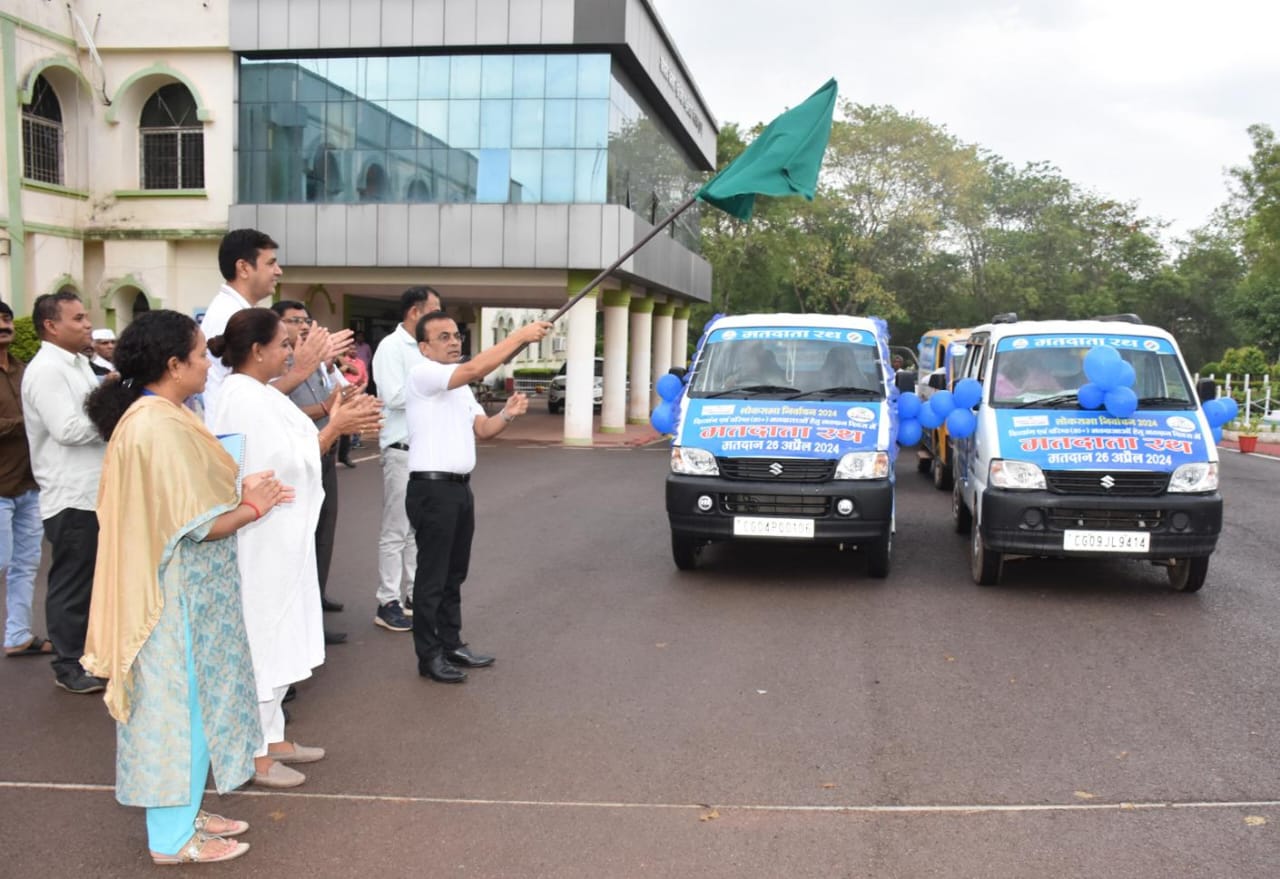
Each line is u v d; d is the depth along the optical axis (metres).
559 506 12.77
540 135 21.52
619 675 5.99
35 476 5.70
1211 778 4.53
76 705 5.49
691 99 29.16
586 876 3.67
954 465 11.29
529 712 5.36
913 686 5.79
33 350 14.15
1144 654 6.42
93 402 3.84
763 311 45.22
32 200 20.77
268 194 22.27
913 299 51.47
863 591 8.12
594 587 8.27
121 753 3.69
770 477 8.04
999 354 8.84
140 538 3.61
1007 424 8.09
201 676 3.76
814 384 8.81
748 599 7.86
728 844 3.91
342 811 4.20
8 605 6.33
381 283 22.56
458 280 22.23
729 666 6.17
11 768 4.66
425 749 4.86
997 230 53.44
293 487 4.46
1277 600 7.85
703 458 8.19
